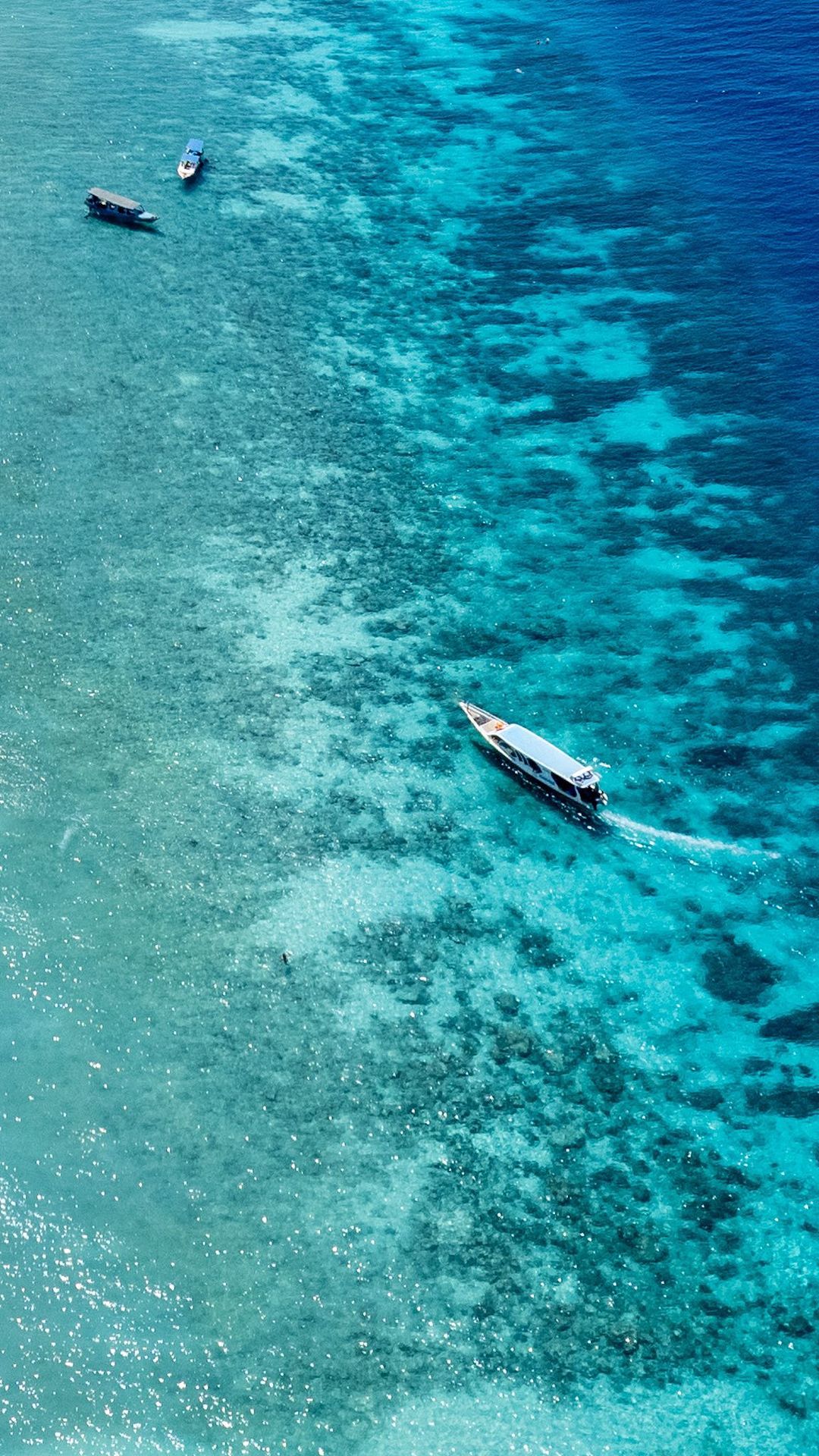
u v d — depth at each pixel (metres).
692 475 55.59
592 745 43.97
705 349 63.12
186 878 39.03
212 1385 28.89
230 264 67.69
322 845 40.19
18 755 42.09
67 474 53.09
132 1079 34.25
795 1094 34.69
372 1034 35.47
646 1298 30.53
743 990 37.12
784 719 45.09
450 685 45.69
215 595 48.28
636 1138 33.59
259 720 43.81
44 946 37.16
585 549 51.69
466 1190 32.34
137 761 42.19
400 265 69.12
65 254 67.06
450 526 52.53
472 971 37.19
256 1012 35.81
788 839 41.31
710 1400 28.91
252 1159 32.72
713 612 49.09
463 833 40.91
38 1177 32.22
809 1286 30.86
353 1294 30.34
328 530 51.66
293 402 58.56
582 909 39.00
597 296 67.19
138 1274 30.58
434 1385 28.97
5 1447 27.91
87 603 47.53
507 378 61.25
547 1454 27.98
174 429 56.03
